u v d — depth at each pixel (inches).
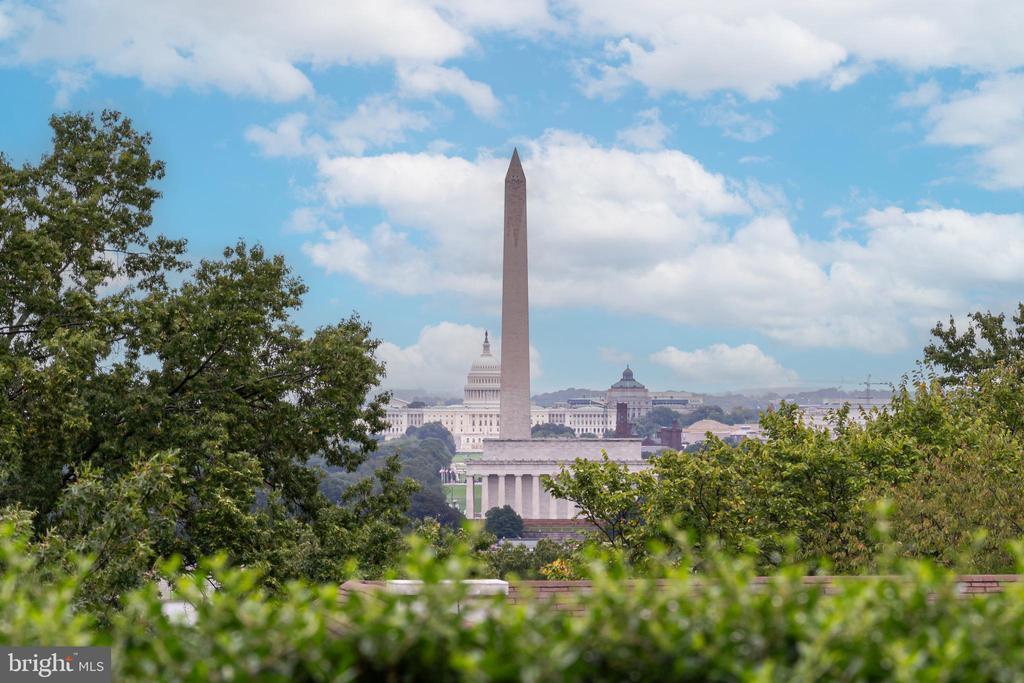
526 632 264.1
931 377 2193.7
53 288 1670.8
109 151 2030.0
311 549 1692.9
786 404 1849.2
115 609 907.4
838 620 255.8
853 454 1732.3
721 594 278.2
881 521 324.8
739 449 1718.8
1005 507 1505.9
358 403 1934.1
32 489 1453.0
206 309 1806.1
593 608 274.2
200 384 1750.7
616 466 1685.5
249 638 266.5
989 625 271.7
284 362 1911.9
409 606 279.1
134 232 2071.9
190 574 625.6
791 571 284.8
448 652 267.9
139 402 1606.8
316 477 1953.7
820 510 1569.9
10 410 1413.6
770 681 245.3
